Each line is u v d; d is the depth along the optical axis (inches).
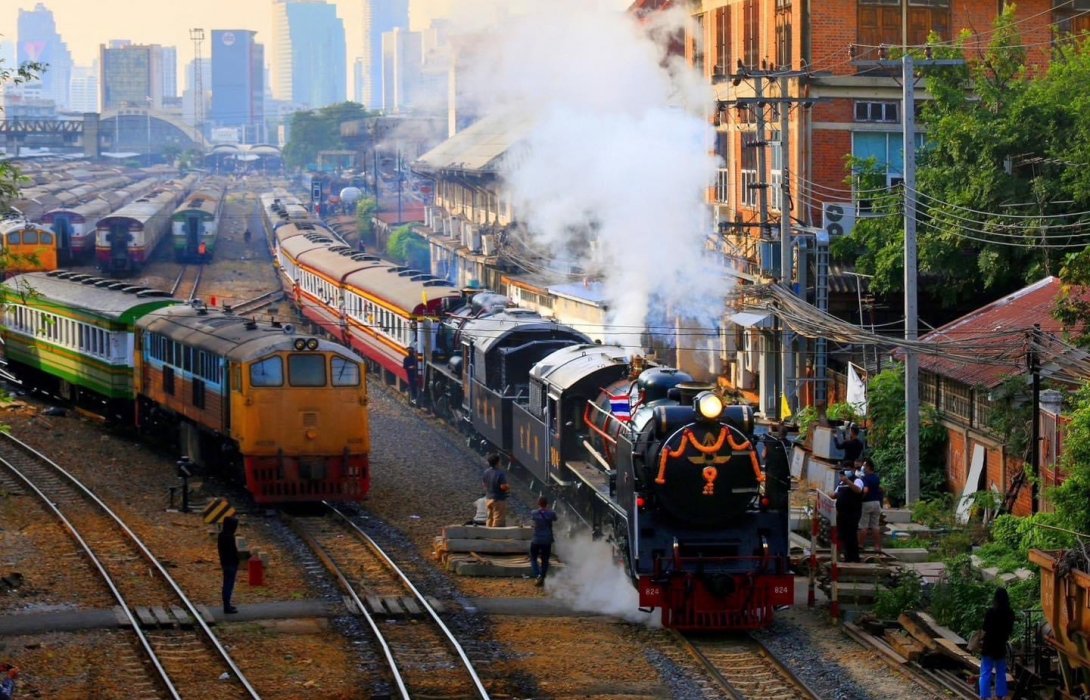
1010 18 1836.9
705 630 1026.1
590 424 1251.8
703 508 998.4
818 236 1692.9
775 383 2017.7
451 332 2009.1
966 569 1043.3
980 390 1387.8
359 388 1448.1
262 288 3663.9
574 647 976.3
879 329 1855.3
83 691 872.3
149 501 1483.8
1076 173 1633.9
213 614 1047.0
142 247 3855.8
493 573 1184.8
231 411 1473.9
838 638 1004.6
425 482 1610.5
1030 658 912.3
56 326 2132.1
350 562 1221.1
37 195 4419.3
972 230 1689.2
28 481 1544.0
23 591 1103.0
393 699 861.2
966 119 1726.1
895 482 1483.8
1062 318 1307.8
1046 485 1231.5
